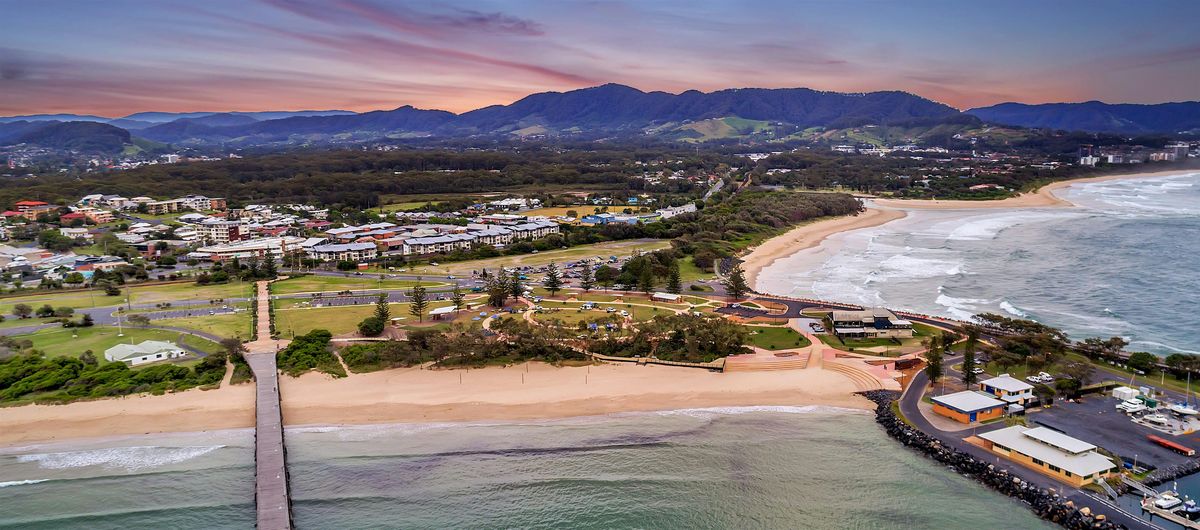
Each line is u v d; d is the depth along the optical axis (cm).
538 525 8375
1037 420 10325
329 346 14275
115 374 12369
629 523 8375
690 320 14638
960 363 12925
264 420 10825
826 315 16038
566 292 19325
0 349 13562
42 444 10488
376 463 9856
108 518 8588
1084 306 17250
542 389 12250
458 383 12519
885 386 12038
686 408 11588
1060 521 8000
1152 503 7988
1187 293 18288
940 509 8475
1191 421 10088
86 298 18988
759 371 12988
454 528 8344
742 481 9269
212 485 9381
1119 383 11562
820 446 10175
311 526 8369
